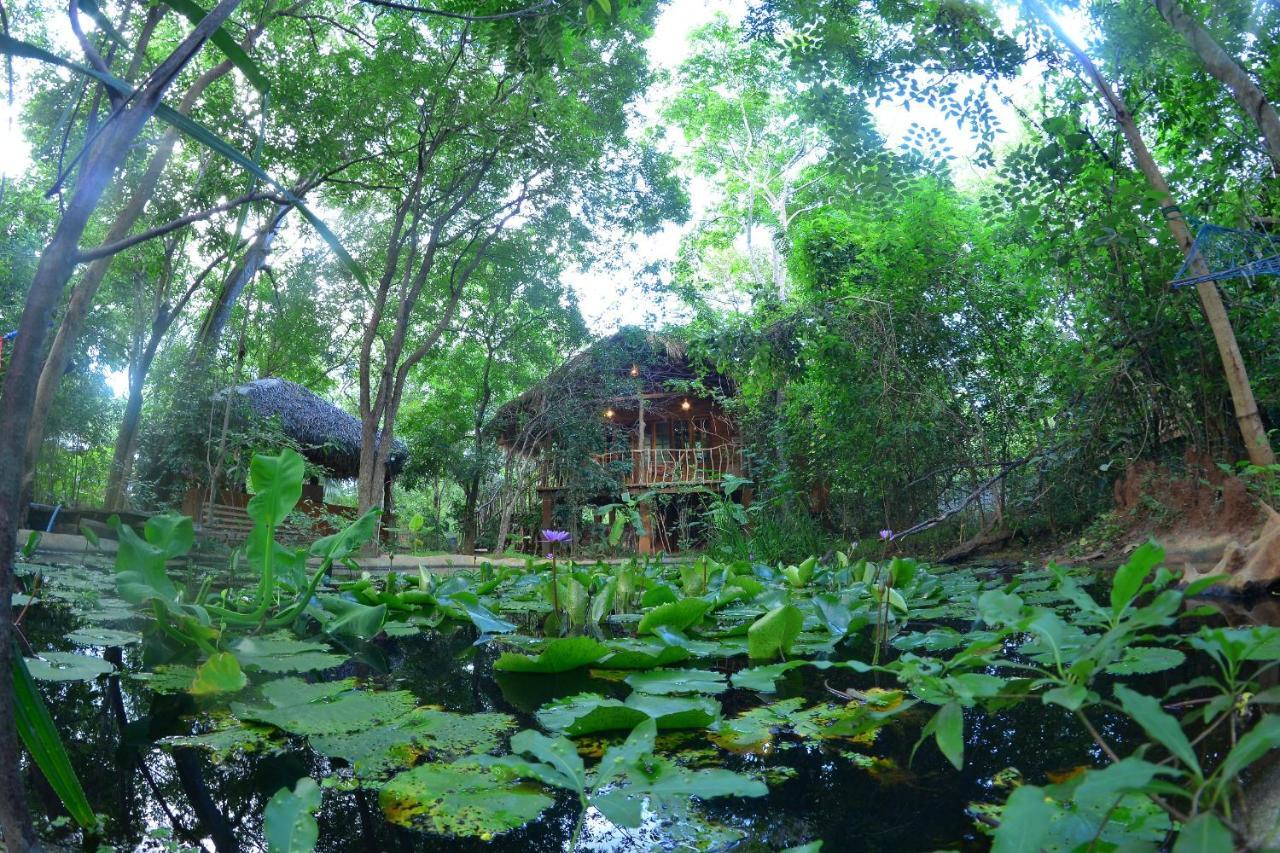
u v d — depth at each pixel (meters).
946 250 8.62
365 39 10.55
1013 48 6.41
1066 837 0.79
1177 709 1.30
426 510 19.03
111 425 15.62
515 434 18.41
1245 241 5.13
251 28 9.64
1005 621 1.01
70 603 3.07
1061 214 6.27
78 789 0.81
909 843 0.81
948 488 8.47
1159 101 6.45
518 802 0.99
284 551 2.92
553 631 2.86
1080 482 7.02
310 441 15.09
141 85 0.75
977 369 8.41
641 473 16.19
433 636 2.68
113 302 13.52
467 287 17.38
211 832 0.88
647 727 1.01
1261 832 0.68
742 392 11.60
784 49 7.29
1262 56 5.74
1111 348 6.25
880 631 2.64
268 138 10.38
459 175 12.68
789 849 0.75
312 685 1.69
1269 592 3.07
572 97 12.42
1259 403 5.70
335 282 15.88
